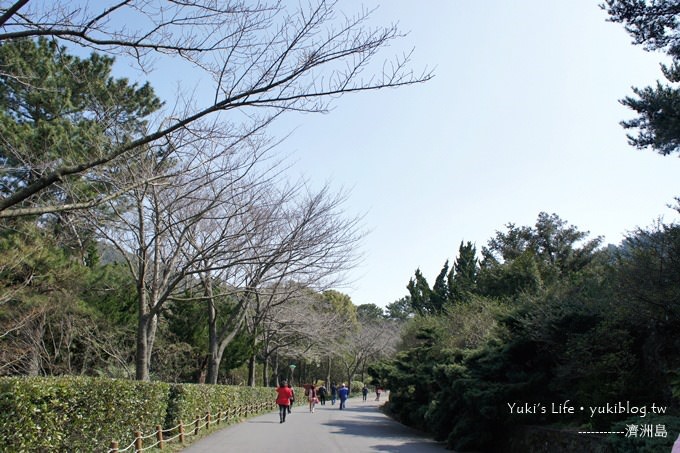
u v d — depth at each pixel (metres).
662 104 14.32
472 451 15.50
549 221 46.34
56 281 14.80
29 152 10.81
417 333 29.25
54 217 15.67
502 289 30.84
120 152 6.92
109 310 19.56
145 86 15.01
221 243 16.28
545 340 13.73
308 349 41.28
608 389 11.56
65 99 13.19
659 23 14.70
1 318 14.42
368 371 34.06
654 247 11.70
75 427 8.88
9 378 7.89
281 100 7.16
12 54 12.41
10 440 7.06
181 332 25.53
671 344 11.44
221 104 7.02
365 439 18.05
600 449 10.05
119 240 16.91
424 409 20.52
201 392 17.97
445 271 47.03
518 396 14.52
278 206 18.14
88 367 19.41
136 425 11.91
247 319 29.55
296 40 7.09
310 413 32.75
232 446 14.55
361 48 7.12
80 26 6.72
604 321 12.49
